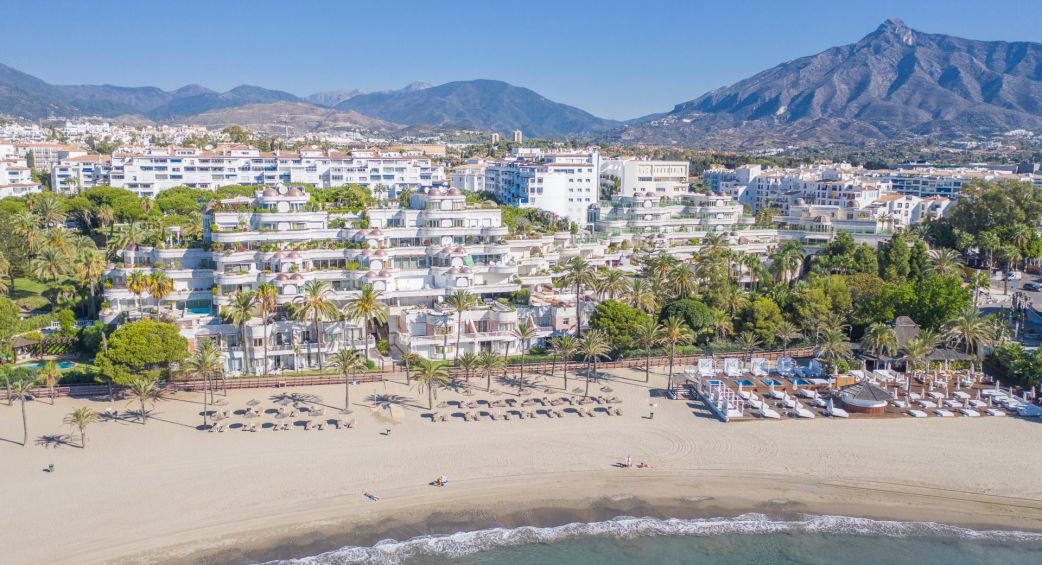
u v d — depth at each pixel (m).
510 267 140.38
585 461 90.25
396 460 88.69
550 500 82.06
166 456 87.75
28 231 165.12
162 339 103.12
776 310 134.00
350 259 130.62
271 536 73.56
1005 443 96.38
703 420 102.56
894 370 124.50
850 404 106.12
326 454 89.56
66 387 104.62
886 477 88.19
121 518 75.00
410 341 121.38
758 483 86.62
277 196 134.50
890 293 138.62
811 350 133.12
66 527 73.06
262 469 85.50
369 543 73.38
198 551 70.75
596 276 135.88
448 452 91.12
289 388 110.12
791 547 75.56
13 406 100.50
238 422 97.50
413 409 103.31
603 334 118.62
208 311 125.94
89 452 88.00
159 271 120.81
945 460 92.06
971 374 120.81
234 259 123.94
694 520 79.50
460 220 142.88
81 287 151.00
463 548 73.31
